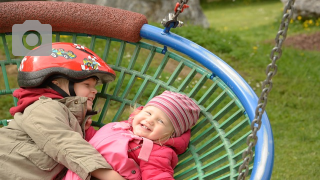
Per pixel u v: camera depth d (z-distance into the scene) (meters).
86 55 1.74
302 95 4.20
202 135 1.70
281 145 3.14
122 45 1.95
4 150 1.50
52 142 1.47
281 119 3.63
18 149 1.49
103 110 1.94
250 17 10.35
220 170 1.52
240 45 5.55
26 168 1.48
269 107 3.84
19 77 1.69
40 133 1.49
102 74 1.78
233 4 13.57
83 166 1.42
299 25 7.84
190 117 1.63
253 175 1.29
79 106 1.65
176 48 1.81
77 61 1.69
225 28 8.24
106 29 1.90
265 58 5.13
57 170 1.53
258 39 6.85
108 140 1.59
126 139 1.58
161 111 1.59
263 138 1.38
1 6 1.90
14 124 1.58
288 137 3.28
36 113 1.54
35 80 1.63
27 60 1.69
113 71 1.83
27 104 1.63
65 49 1.72
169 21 1.78
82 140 1.49
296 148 3.11
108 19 1.88
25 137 1.54
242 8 12.64
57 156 1.47
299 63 5.29
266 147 1.35
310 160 2.92
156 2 5.68
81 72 1.67
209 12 11.93
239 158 1.50
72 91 1.68
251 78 4.44
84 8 1.92
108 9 1.92
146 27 1.87
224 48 5.10
